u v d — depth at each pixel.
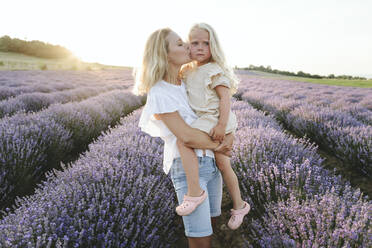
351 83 29.25
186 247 1.95
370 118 5.61
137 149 2.77
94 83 18.89
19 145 2.90
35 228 1.38
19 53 77.31
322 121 4.84
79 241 1.34
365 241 1.30
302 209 1.64
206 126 1.22
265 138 3.01
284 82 25.36
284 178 2.10
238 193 1.45
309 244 1.35
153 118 1.30
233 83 1.37
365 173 3.14
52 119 4.05
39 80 17.97
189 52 1.30
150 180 2.02
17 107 5.93
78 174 2.13
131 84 18.17
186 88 1.36
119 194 1.76
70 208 1.65
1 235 1.35
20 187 2.54
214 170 1.33
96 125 4.79
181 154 1.22
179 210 1.20
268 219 1.74
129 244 1.53
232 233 2.08
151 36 1.22
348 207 1.68
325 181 2.06
